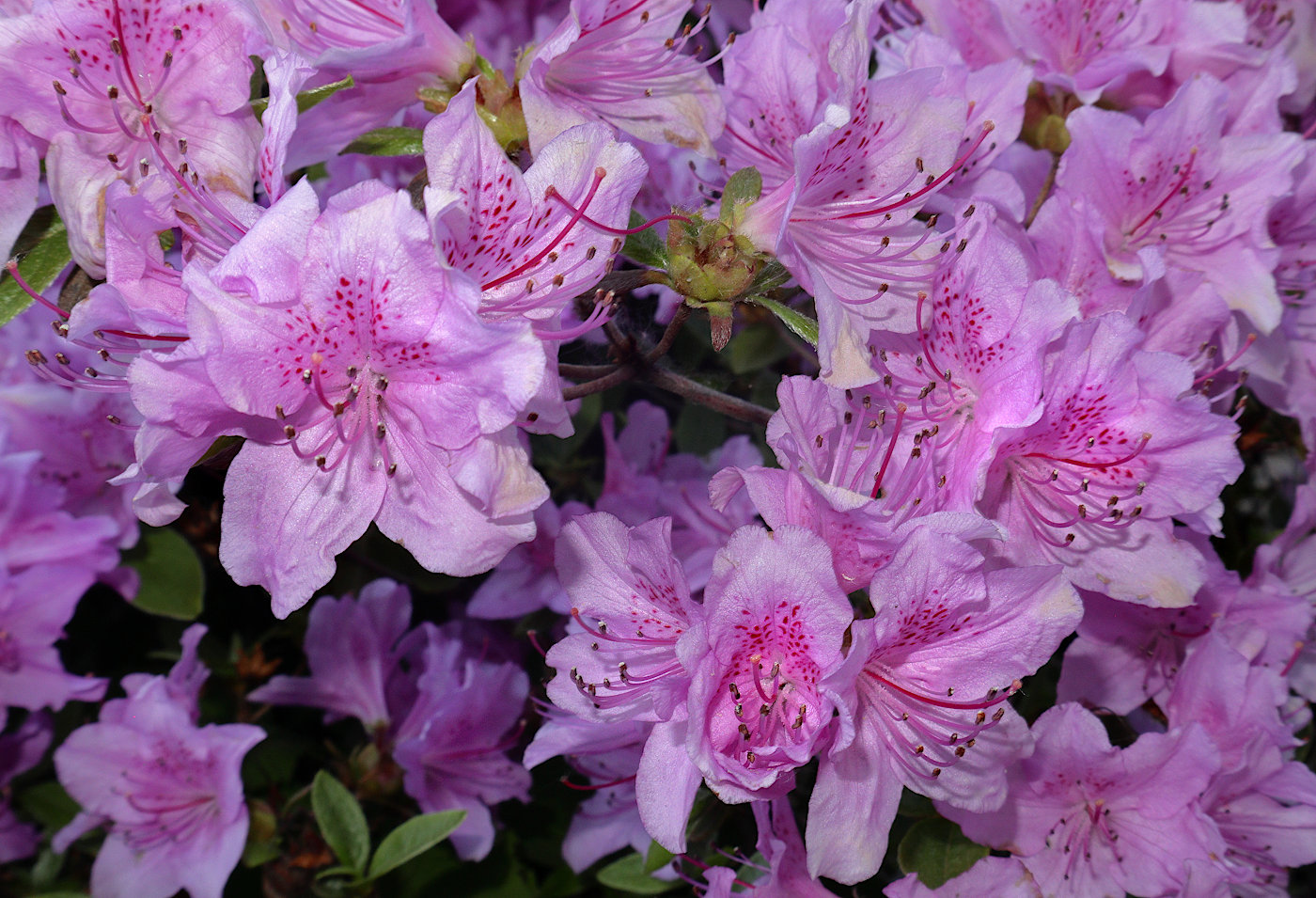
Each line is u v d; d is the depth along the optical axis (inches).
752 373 20.3
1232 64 17.1
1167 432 14.7
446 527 13.0
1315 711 18.5
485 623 21.0
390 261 12.5
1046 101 17.4
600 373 16.1
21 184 14.2
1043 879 15.4
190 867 18.6
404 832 17.9
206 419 12.7
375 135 15.7
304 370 12.9
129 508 19.3
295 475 13.2
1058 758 15.4
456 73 15.1
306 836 19.2
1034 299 14.1
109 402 19.2
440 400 12.7
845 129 14.4
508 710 19.6
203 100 14.1
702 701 13.1
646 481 19.5
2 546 18.6
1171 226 16.7
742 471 14.0
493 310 13.5
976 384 14.5
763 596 13.4
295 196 12.6
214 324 12.4
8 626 18.6
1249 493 20.0
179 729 18.5
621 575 14.5
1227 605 16.5
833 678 13.2
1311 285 18.1
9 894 20.0
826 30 15.7
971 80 16.3
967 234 14.5
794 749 13.2
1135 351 14.7
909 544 13.4
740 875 16.4
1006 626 13.9
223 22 14.0
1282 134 16.3
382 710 19.8
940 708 14.1
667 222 15.2
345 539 13.1
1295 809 16.1
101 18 13.9
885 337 15.0
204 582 19.2
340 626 19.6
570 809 20.4
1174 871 15.4
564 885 20.1
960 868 15.7
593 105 15.5
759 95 15.8
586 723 15.1
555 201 13.4
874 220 15.0
